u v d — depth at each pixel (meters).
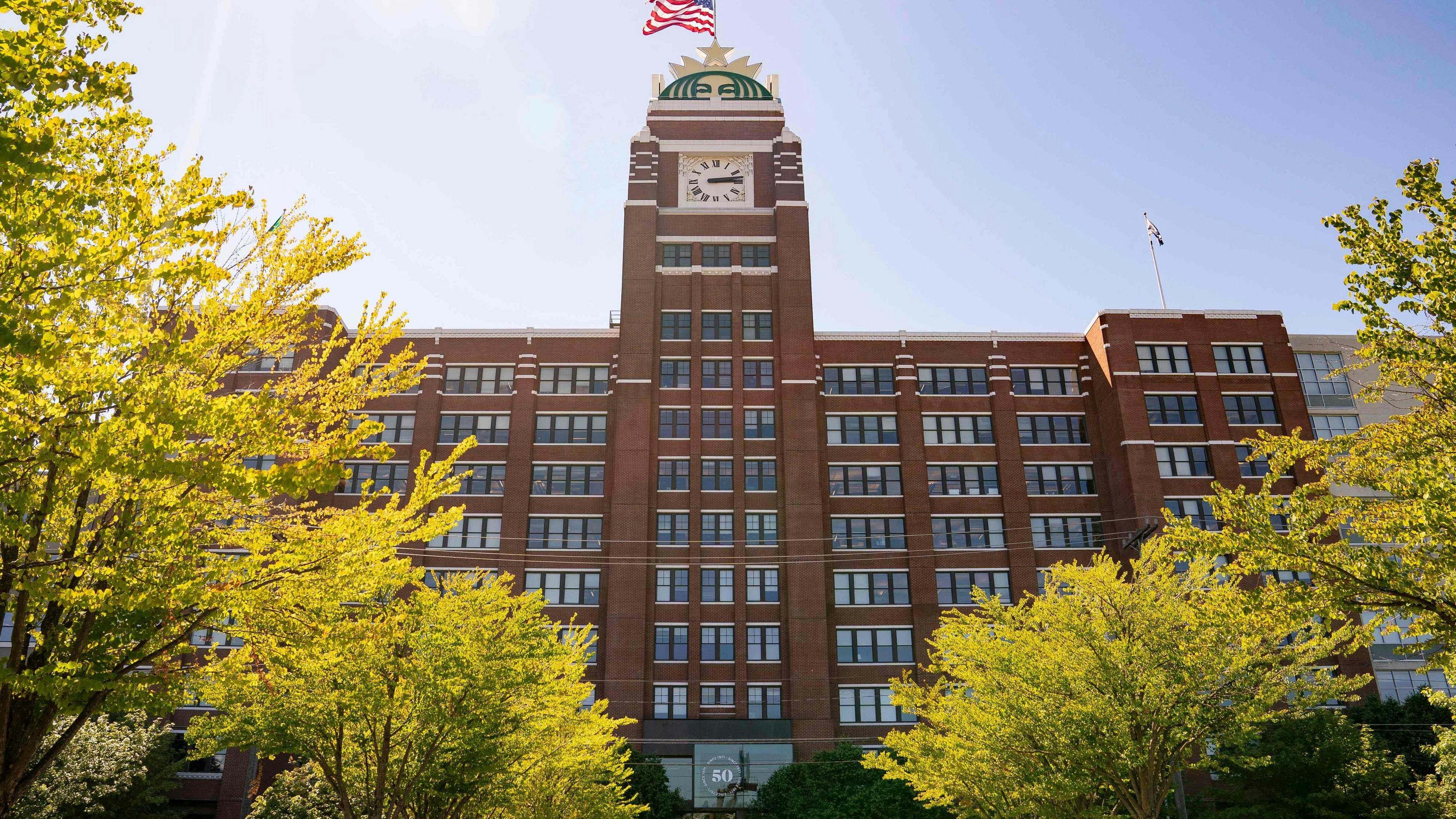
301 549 15.39
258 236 15.95
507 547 68.38
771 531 68.81
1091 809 30.48
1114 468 71.50
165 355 13.27
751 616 66.50
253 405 13.63
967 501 71.31
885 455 72.50
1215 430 70.88
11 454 12.33
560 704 33.59
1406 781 46.28
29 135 11.52
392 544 17.20
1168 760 30.47
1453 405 19.58
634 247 76.00
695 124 81.75
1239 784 49.53
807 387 72.06
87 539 13.79
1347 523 19.97
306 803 45.22
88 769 44.44
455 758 28.20
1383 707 57.03
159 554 13.77
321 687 26.30
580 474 71.06
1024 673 31.08
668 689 64.75
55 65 11.73
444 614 27.45
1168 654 29.31
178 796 58.50
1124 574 32.97
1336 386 74.31
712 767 61.28
